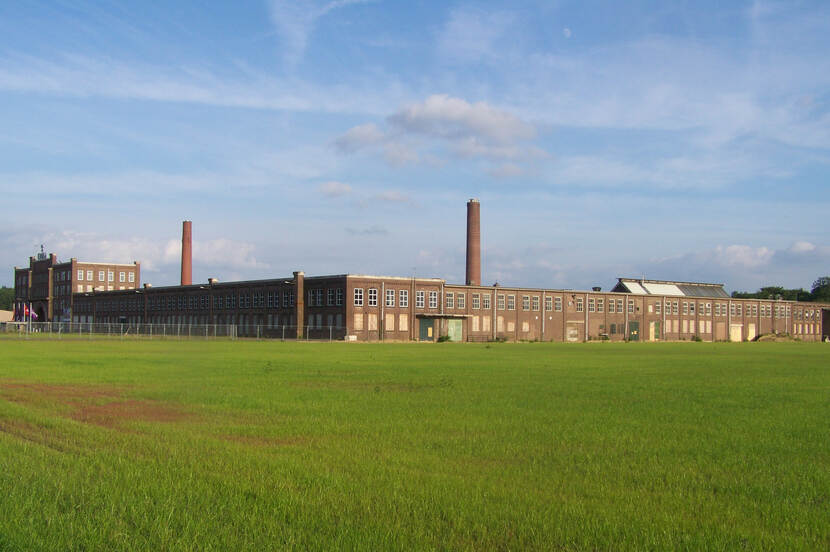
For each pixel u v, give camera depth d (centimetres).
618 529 1032
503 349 8169
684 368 4734
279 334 11719
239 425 1978
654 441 1744
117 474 1343
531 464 1469
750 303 15675
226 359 5288
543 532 1019
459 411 2292
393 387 3123
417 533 1009
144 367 4312
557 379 3634
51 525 1045
